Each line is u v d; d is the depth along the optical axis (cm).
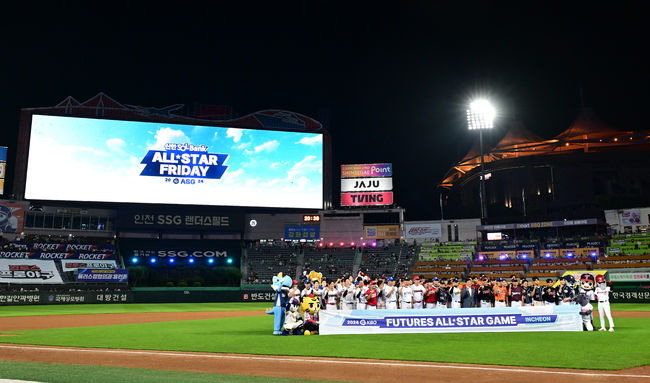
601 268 5388
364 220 6912
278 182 6725
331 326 1841
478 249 6488
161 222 6519
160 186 6384
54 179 6119
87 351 1408
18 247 5759
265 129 6794
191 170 6494
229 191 6569
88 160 6241
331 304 2620
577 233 6419
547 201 9069
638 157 9006
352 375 1027
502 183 9706
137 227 6444
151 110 6838
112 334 1942
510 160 9481
